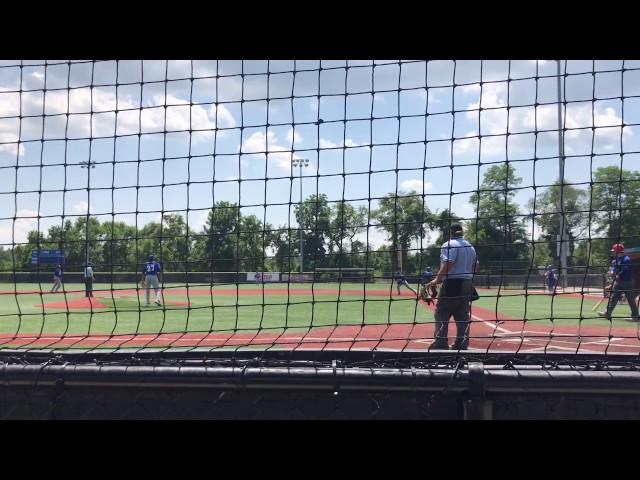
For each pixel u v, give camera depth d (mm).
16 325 10844
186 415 2213
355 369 2043
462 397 2000
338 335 8539
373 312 14156
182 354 2645
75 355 2506
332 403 2176
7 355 2502
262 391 2064
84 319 12078
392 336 8289
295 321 11734
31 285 25547
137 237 2875
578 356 2438
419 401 2123
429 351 2566
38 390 2135
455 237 4906
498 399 2090
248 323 11297
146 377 2053
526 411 2086
